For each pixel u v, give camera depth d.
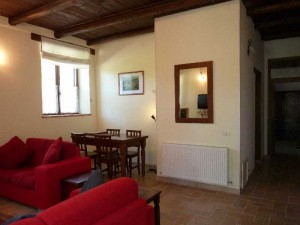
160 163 4.22
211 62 3.67
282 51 5.60
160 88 4.19
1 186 3.47
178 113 4.00
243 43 3.70
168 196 3.46
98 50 5.96
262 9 3.75
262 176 4.36
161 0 3.70
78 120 5.57
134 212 1.46
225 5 3.54
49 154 3.27
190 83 3.92
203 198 3.37
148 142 5.33
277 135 8.86
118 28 5.06
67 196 3.11
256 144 5.51
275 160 5.59
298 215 2.82
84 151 4.59
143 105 5.38
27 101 4.54
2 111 4.15
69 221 1.08
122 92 5.65
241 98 3.58
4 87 4.18
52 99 5.25
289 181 4.07
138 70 5.40
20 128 4.42
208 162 3.67
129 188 1.52
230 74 3.55
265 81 5.87
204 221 2.71
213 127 3.72
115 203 1.37
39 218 1.04
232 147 3.58
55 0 3.55
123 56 5.59
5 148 3.64
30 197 3.15
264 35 5.48
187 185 3.93
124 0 3.67
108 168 4.25
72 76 5.75
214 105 3.70
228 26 3.53
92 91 5.96
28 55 4.55
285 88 8.41
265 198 3.35
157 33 4.18
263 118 5.88
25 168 3.64
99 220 1.24
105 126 5.96
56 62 5.09
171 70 4.06
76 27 4.69
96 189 1.36
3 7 3.81
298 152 6.52
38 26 4.72
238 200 3.29
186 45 3.90
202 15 3.74
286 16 4.35
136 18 4.09
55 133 5.04
